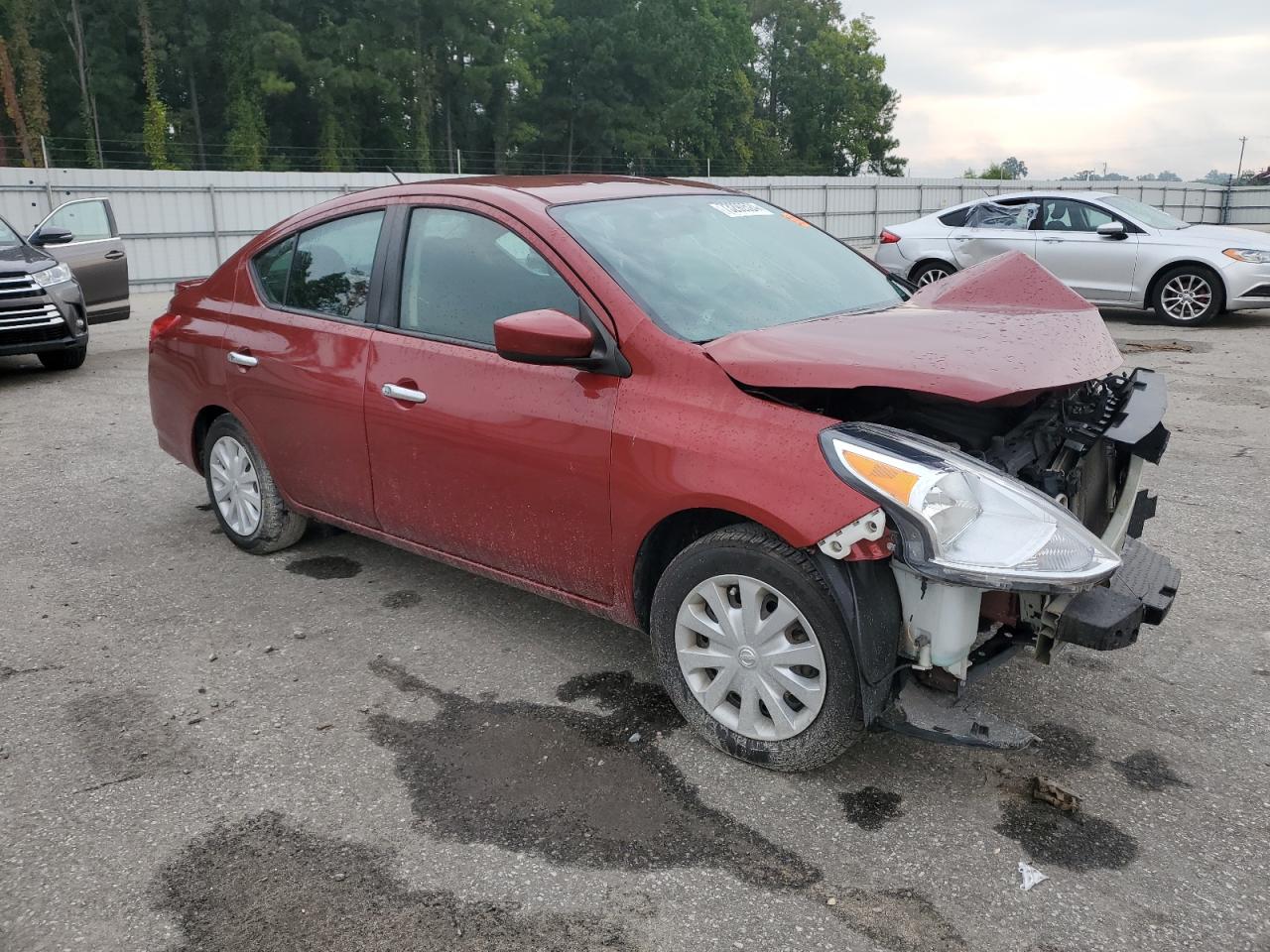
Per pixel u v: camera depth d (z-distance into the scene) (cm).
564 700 342
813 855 261
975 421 300
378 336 382
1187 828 269
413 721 330
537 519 334
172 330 486
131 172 2317
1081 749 307
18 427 769
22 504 570
